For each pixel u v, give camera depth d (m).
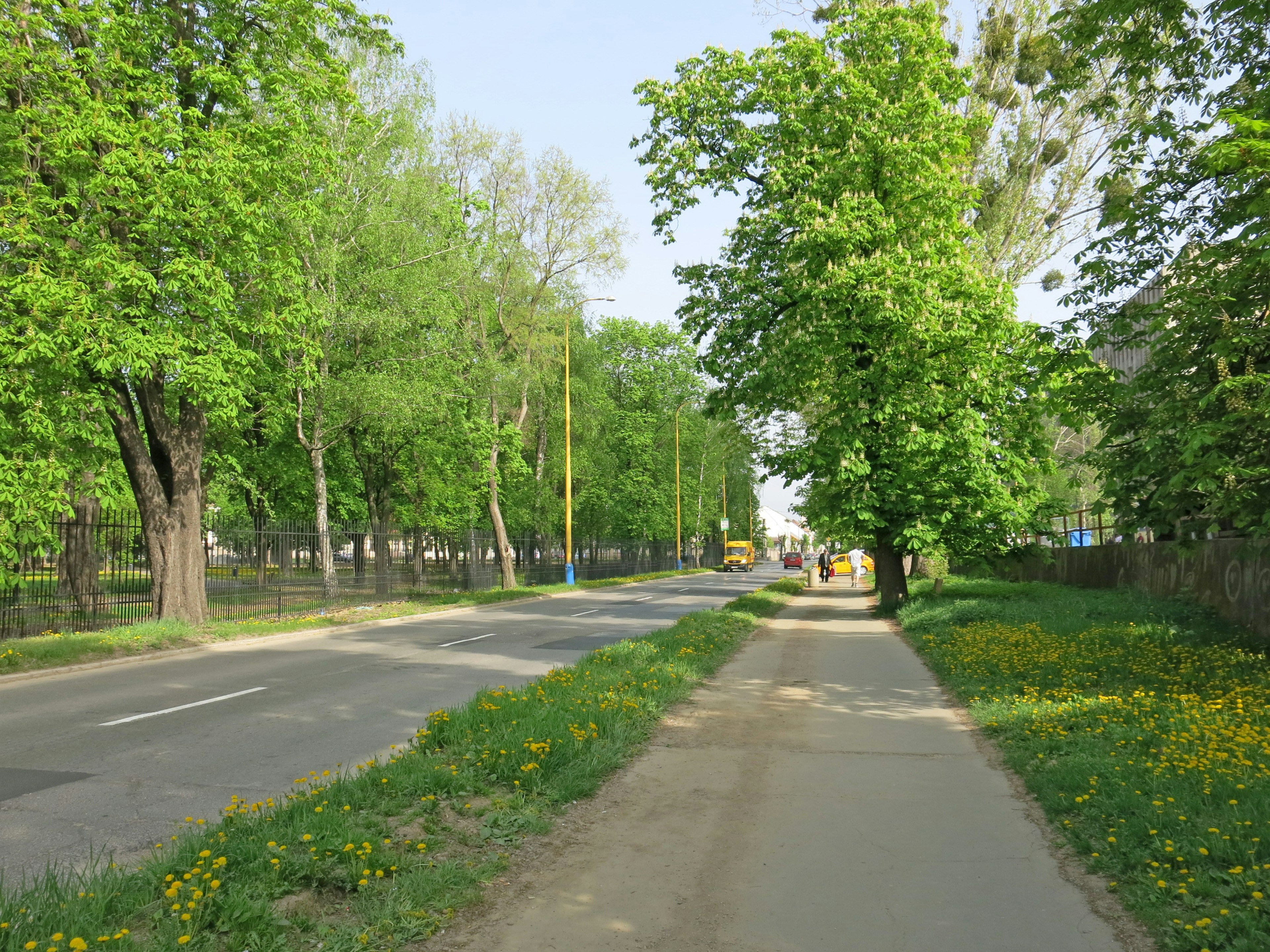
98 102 15.62
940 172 20.52
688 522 70.06
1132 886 4.69
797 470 22.06
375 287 25.72
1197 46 10.30
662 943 4.17
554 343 36.75
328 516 38.31
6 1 15.68
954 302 19.72
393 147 26.89
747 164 22.06
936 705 10.22
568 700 9.14
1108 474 10.07
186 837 5.12
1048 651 12.06
